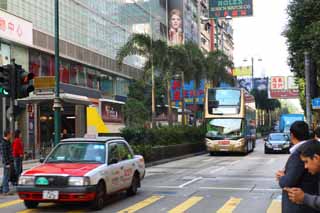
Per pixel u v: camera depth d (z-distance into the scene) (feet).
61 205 42.60
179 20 261.03
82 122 116.57
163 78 136.05
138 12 202.18
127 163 47.01
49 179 39.01
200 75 162.91
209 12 152.35
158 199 46.39
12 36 106.42
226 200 45.85
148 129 101.91
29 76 55.26
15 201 45.65
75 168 40.19
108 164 42.63
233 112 128.16
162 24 244.01
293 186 17.19
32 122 114.21
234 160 107.55
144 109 155.94
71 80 138.00
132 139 93.35
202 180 64.08
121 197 47.73
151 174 73.56
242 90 130.21
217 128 128.16
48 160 43.39
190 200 45.78
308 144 15.14
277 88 250.16
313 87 54.90
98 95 134.10
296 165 17.19
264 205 42.80
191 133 135.03
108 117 115.96
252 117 154.10
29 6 116.57
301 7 70.13
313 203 14.25
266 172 75.66
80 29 143.95
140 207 41.45
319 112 80.48
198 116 264.52
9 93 54.03
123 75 179.22
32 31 115.85
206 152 142.82
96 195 39.45
